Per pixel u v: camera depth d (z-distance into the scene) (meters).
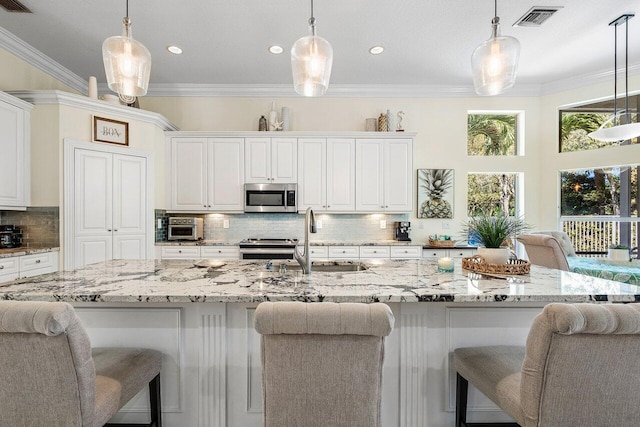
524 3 2.76
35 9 2.80
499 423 1.60
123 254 3.71
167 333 1.61
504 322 1.64
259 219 4.59
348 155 4.29
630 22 3.05
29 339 1.00
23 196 3.18
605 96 4.11
